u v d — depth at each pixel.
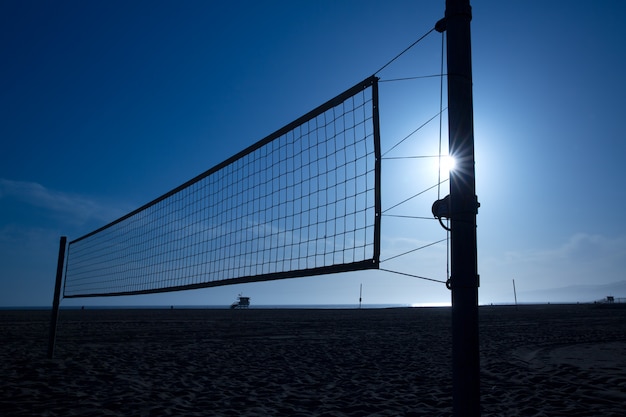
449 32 2.05
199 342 11.16
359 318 24.41
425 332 14.57
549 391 4.96
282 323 19.56
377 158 2.79
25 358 7.80
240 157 5.14
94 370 6.60
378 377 6.19
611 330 15.30
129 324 18.30
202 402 4.54
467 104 1.97
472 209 1.90
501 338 12.29
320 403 4.59
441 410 4.19
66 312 34.41
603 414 3.90
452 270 1.88
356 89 3.07
